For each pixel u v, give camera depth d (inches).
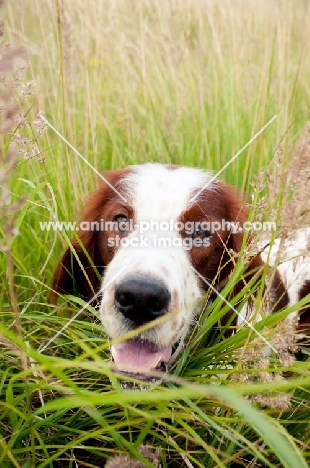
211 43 40.4
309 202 18.0
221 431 17.4
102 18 38.1
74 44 34.3
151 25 39.8
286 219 18.3
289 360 18.6
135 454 16.9
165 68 40.5
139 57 39.8
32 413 18.4
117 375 16.2
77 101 37.5
